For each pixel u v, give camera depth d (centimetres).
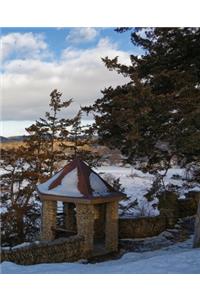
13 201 1977
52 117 2200
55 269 920
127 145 1241
